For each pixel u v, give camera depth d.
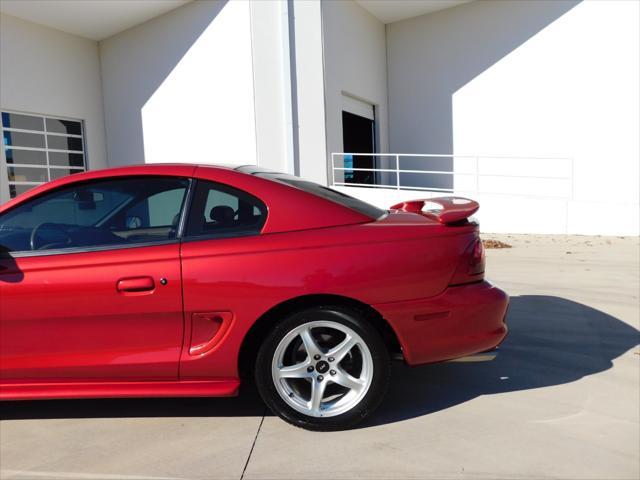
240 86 12.02
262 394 3.06
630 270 7.29
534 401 3.40
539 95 13.55
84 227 3.20
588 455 2.76
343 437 3.01
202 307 3.01
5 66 11.63
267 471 2.68
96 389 3.09
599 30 12.61
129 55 13.53
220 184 3.20
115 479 2.65
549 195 13.56
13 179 11.87
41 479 2.67
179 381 3.12
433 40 15.08
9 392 3.10
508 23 13.84
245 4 11.73
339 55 13.04
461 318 3.09
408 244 3.05
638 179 12.42
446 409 3.32
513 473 2.61
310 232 3.07
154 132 13.35
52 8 11.62
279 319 3.09
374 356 3.03
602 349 4.29
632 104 12.36
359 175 15.05
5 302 3.04
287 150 11.98
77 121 13.48
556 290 6.22
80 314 3.04
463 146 14.82
